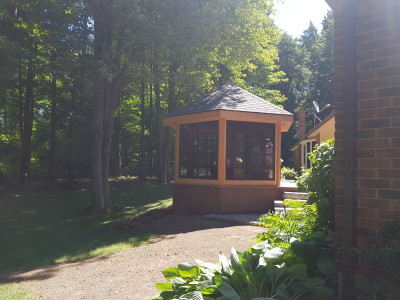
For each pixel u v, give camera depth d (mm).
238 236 8305
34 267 7402
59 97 24859
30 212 15805
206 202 12359
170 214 13312
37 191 23562
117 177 30875
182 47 14922
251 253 4348
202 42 15422
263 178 12570
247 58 18844
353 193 3836
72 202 18906
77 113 24109
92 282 5688
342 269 3955
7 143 27609
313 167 6320
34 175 28797
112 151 31016
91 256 8023
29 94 25172
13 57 17125
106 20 14836
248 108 12344
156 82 17359
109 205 16094
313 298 3795
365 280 3562
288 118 12570
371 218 3723
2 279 6395
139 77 16641
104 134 16078
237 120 12219
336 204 4055
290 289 3951
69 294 5164
